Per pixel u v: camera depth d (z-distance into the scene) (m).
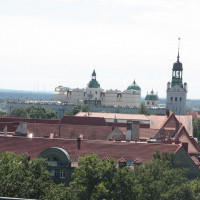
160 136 196.50
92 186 110.06
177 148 142.25
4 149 146.88
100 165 112.12
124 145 144.12
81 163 114.00
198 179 138.50
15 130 195.25
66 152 136.12
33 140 147.88
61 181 134.25
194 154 170.00
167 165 124.38
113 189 110.25
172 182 115.94
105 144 144.62
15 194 98.94
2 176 102.50
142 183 111.75
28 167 109.62
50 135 182.62
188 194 114.00
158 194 110.88
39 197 100.94
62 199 102.25
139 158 140.88
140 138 192.75
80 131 184.62
